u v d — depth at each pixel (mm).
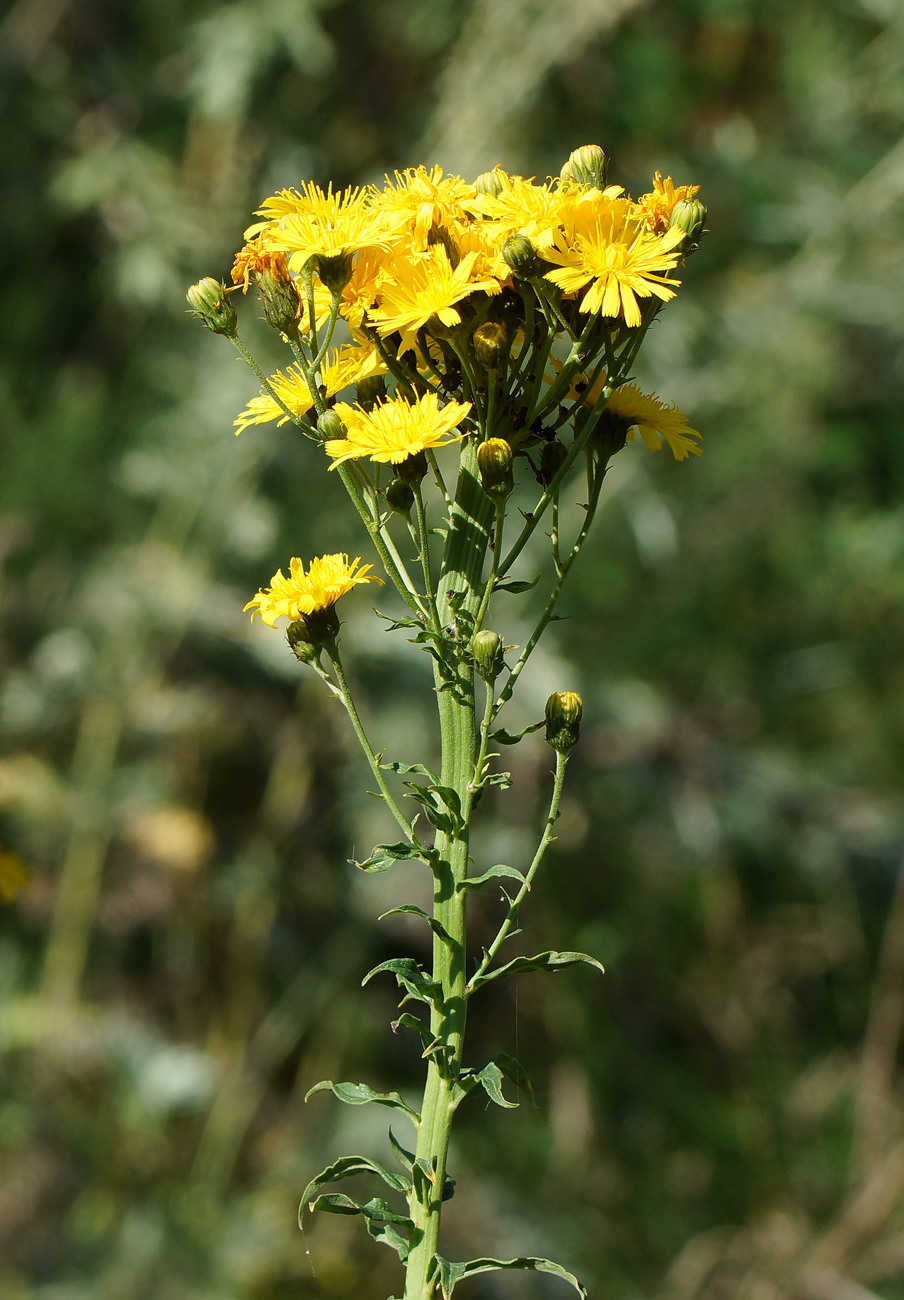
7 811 4141
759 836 5164
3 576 4453
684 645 5242
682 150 5027
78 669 4156
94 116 4625
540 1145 4777
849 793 5457
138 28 4910
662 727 5008
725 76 5176
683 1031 5254
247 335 4188
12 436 4465
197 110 4535
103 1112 4031
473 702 1240
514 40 4164
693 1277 4570
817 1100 5102
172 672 4504
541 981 4957
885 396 5121
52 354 4836
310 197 1223
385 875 4547
